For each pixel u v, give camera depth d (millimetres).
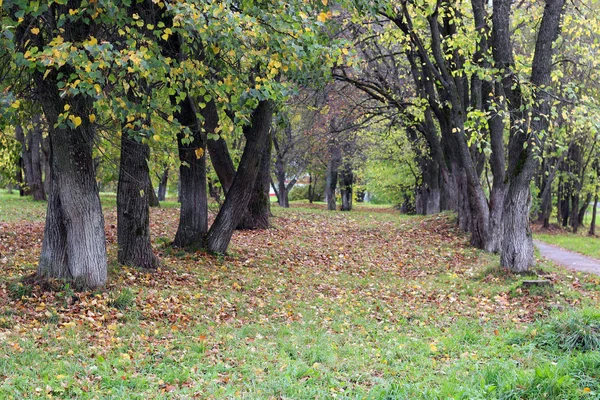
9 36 6684
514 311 10219
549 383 5648
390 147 34844
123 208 11953
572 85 11789
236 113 9227
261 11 9094
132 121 9516
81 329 8031
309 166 43594
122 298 9391
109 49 7539
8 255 12852
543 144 12742
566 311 9586
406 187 40438
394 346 7938
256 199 21375
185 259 13828
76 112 8898
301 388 5980
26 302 8891
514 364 6617
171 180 40031
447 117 19531
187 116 13812
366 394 5852
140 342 7680
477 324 9336
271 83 9359
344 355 7516
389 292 12242
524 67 13422
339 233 22906
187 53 10484
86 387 5773
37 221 19516
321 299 11320
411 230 23594
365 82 20516
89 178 9602
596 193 35531
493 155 17375
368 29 18391
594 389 5695
